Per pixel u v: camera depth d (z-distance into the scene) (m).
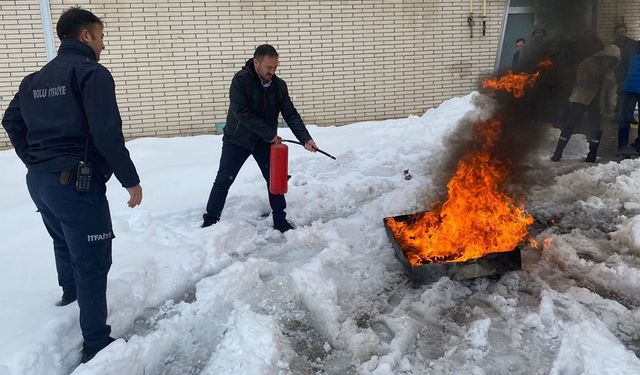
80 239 2.87
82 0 7.88
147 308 3.76
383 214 5.30
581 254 4.42
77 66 2.82
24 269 4.06
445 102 9.22
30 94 2.89
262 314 3.61
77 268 2.91
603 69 6.78
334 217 5.50
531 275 3.97
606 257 4.34
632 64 7.20
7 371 2.75
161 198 5.82
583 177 6.20
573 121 7.00
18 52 7.82
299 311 3.67
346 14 9.13
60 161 2.80
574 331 3.13
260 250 4.68
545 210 5.37
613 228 4.92
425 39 9.70
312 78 9.22
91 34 2.99
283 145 4.61
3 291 3.69
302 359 3.14
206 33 8.48
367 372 2.97
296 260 4.41
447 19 9.74
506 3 9.95
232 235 4.76
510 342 3.22
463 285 3.88
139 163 7.03
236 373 2.94
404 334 3.27
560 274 4.01
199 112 8.75
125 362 2.93
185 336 3.40
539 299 3.67
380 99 9.72
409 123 8.80
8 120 3.04
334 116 9.52
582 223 5.09
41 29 7.82
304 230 4.85
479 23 9.92
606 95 8.10
